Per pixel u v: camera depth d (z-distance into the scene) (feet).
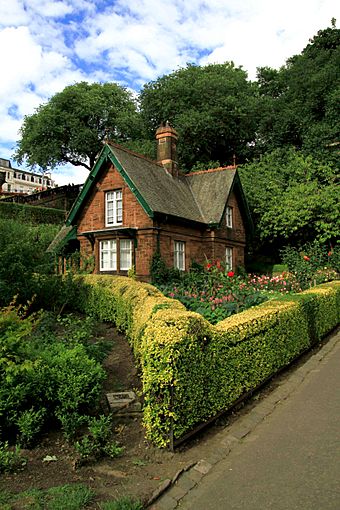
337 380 22.65
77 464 12.97
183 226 63.77
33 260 36.17
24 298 34.60
